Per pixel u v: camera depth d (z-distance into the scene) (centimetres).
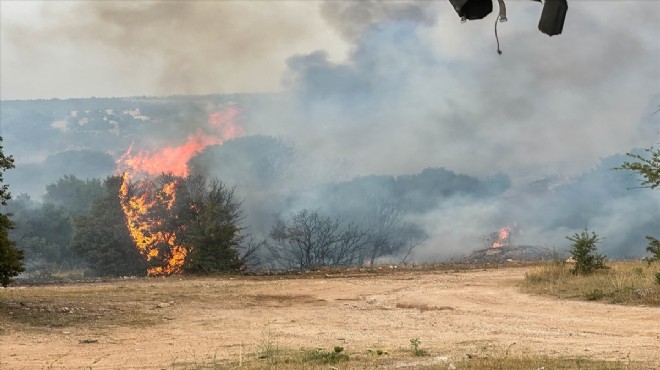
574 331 1535
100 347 1549
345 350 1316
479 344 1362
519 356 1138
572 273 2506
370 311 2036
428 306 2084
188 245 3966
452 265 3556
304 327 1745
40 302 2092
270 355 1273
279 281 2883
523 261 3694
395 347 1345
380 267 3591
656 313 1717
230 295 2381
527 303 2044
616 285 2109
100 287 2673
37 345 1576
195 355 1367
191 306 2153
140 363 1311
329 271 3416
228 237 3800
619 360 1084
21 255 1998
